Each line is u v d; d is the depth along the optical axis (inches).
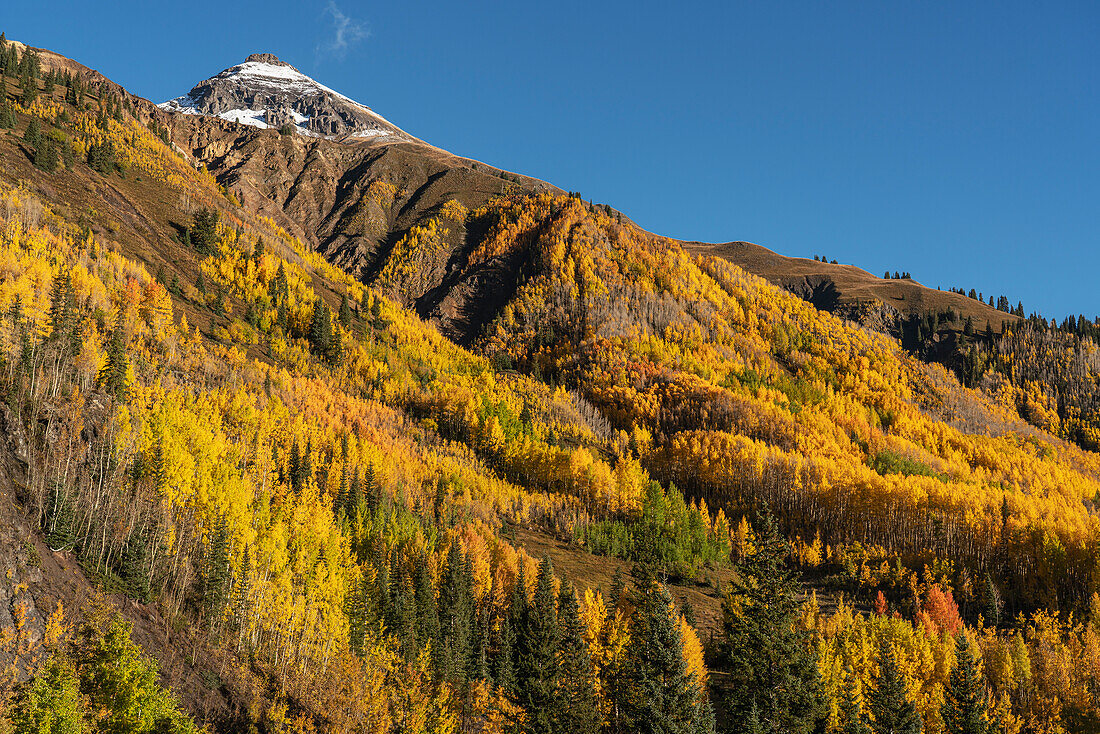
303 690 2878.9
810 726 1932.8
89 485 2977.4
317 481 5167.3
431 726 2883.9
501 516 6363.2
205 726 2236.7
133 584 2571.4
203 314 7632.9
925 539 6461.6
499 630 3885.3
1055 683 3713.1
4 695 1782.7
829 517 7126.0
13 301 3794.3
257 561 3380.9
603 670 2691.9
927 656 3651.6
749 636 2042.3
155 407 4153.5
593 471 7199.8
